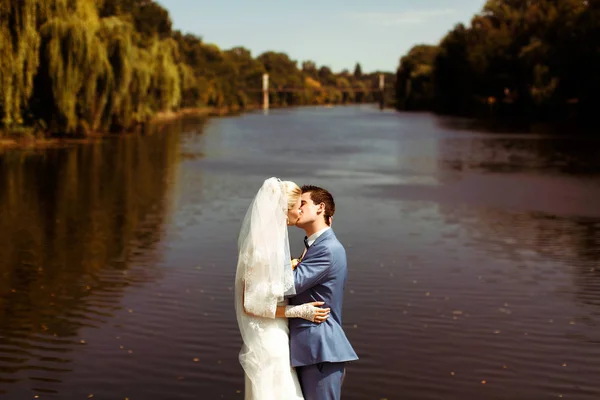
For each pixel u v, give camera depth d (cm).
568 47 6103
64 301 945
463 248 1295
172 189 2139
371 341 791
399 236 1413
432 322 858
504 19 9931
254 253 357
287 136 5422
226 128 6688
